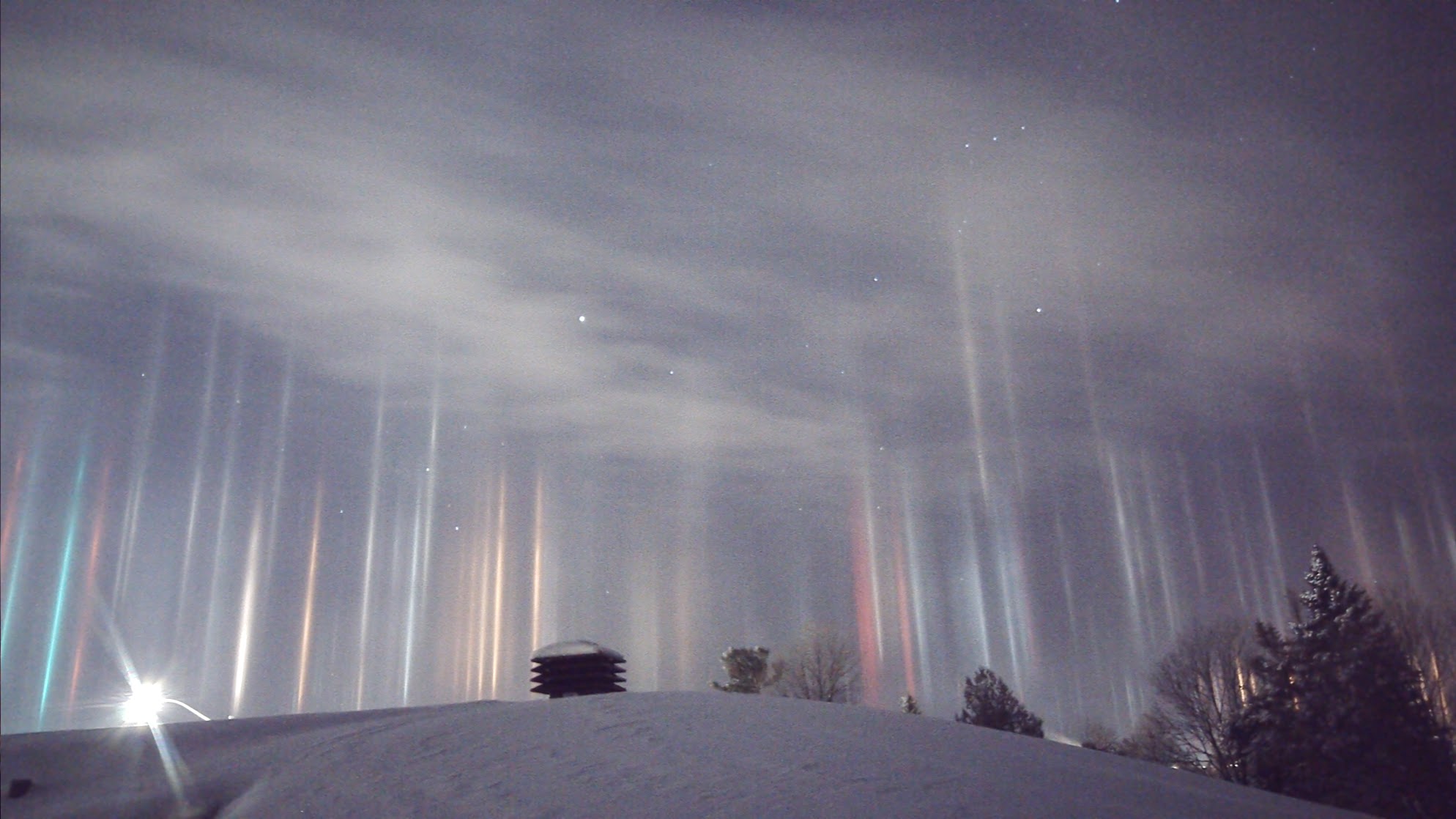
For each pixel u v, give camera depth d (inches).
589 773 379.9
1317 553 973.2
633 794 351.6
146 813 354.3
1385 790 839.7
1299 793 885.8
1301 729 898.1
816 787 355.3
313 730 481.1
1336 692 898.7
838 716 484.1
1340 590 951.6
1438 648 1039.0
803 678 1269.7
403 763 399.9
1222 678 1169.4
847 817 323.0
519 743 429.4
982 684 1288.1
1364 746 861.2
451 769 390.3
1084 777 383.9
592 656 679.7
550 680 672.4
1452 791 841.5
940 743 432.1
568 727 458.3
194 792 376.2
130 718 502.6
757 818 323.0
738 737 435.5
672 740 429.7
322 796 361.1
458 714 504.1
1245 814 350.0
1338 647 911.7
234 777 391.2
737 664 1228.5
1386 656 900.0
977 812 327.9
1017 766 393.4
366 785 371.9
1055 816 327.0
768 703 518.9
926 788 354.0
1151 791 370.6
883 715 494.3
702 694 552.7
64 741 446.3
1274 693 952.3
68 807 358.9
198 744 453.4
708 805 337.1
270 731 481.7
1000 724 1253.7
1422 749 856.3
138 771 404.5
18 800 367.6
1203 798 368.2
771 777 368.8
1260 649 1060.5
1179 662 1206.9
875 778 366.3
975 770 382.6
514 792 358.6
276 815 343.9
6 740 444.8
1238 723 970.7
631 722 466.0
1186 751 1153.4
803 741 427.8
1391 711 874.1
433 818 334.6
